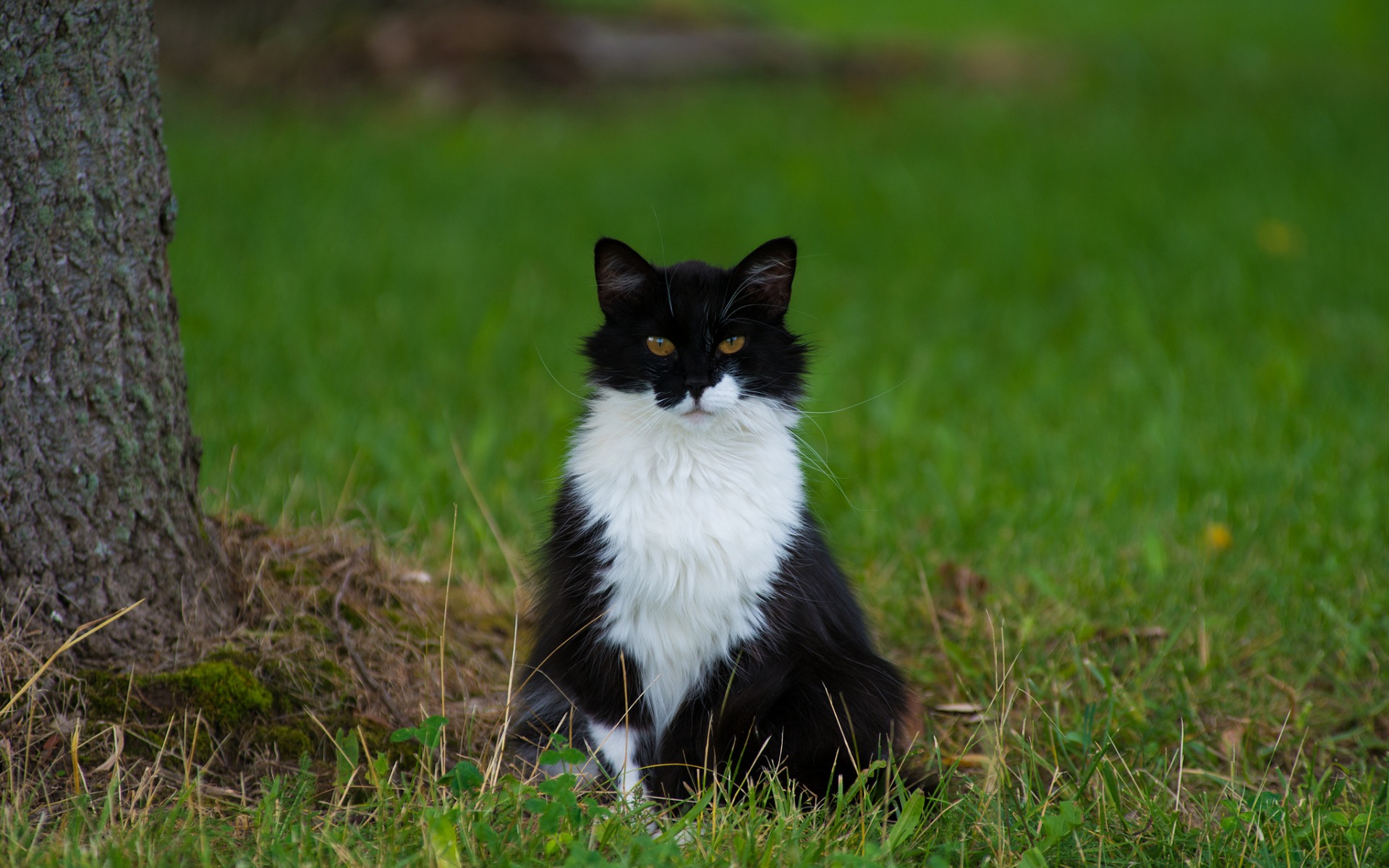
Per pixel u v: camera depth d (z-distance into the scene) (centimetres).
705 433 416
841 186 1306
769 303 441
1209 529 595
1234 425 720
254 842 344
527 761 423
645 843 332
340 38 1833
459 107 1716
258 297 898
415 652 468
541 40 1822
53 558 386
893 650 520
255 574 457
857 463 683
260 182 1262
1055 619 527
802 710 409
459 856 328
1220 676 492
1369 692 484
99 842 328
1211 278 991
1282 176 1296
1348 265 1007
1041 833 359
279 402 722
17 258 367
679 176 1366
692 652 412
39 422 378
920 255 1095
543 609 436
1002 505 638
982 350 885
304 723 411
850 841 361
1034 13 2697
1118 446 699
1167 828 373
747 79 1941
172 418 412
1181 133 1518
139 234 392
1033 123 1627
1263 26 2427
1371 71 1950
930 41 2280
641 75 1886
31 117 363
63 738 377
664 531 402
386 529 590
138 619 404
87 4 367
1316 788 396
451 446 666
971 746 450
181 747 386
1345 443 685
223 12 1884
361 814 375
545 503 582
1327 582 547
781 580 412
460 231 1137
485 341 819
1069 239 1116
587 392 461
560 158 1448
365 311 913
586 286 995
